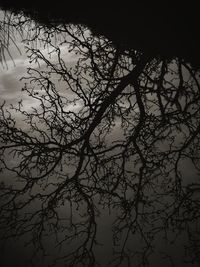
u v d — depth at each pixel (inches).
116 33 176.1
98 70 201.0
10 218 175.9
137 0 159.9
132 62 208.2
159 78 211.9
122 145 201.0
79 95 198.1
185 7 149.1
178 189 194.9
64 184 189.9
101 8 172.2
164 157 199.0
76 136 203.2
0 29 206.1
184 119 202.7
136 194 191.9
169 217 183.5
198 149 199.0
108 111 210.2
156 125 204.8
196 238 181.5
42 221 180.2
